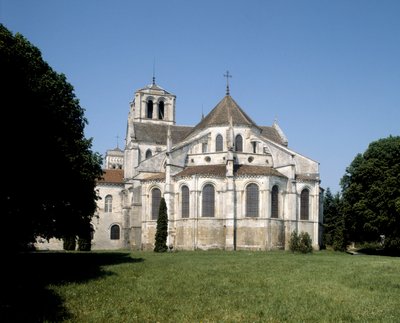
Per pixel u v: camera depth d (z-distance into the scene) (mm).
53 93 45312
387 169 69188
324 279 34125
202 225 73125
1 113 37000
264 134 101500
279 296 27016
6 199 40719
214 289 29281
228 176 73312
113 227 99562
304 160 82438
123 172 105750
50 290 27469
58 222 49094
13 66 37781
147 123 104625
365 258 54281
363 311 23125
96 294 26922
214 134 82625
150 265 42875
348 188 75000
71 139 47938
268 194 72750
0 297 24562
